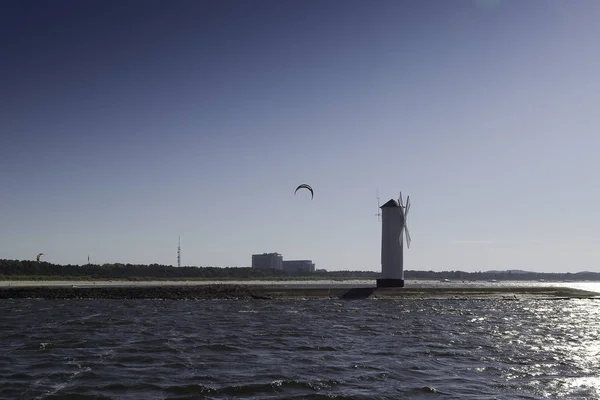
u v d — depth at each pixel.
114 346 36.91
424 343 39.31
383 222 88.44
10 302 77.19
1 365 30.38
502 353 35.59
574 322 56.44
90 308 67.44
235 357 33.06
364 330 45.88
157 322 51.28
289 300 80.31
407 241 88.12
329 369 29.70
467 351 36.12
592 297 92.19
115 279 177.50
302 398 24.05
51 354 33.88
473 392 25.14
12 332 43.59
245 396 24.33
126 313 60.72
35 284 135.00
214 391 24.98
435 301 81.38
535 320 57.66
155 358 32.56
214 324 49.66
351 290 85.38
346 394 24.64
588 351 37.38
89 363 31.00
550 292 93.31
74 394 24.39
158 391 24.97
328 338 40.97
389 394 24.70
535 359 33.59
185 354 33.97
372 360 32.38
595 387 26.52
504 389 25.78
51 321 51.97
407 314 60.81
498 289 91.88
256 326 48.12
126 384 26.12
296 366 30.47
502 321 55.78
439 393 24.92
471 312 65.31
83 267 186.50
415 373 28.92
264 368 29.83
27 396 24.08
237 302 77.00
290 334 42.84
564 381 27.64
